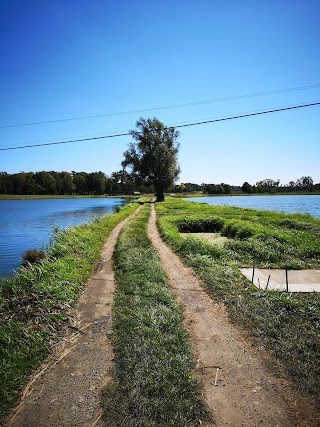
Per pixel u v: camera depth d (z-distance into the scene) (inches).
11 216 1624.0
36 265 361.7
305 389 158.4
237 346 203.0
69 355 198.8
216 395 157.2
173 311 253.3
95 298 299.6
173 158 2100.1
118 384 165.9
